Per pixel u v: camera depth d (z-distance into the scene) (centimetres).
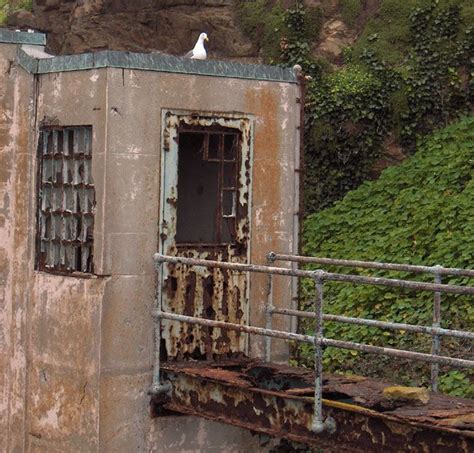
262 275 1039
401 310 1351
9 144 1071
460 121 1803
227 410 910
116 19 2150
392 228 1565
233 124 1020
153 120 970
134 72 959
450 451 741
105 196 948
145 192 968
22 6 2466
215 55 2052
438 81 1845
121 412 962
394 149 1839
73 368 980
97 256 957
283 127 1052
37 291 1032
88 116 972
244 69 1023
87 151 984
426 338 1271
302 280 1532
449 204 1512
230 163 1030
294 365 1086
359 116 1825
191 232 1104
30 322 1040
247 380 909
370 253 1518
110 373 955
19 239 1060
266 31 1997
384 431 784
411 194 1619
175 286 984
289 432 856
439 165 1653
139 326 968
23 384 1043
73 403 981
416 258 1443
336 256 1570
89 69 970
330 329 1376
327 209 1730
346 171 1827
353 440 806
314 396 830
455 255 1400
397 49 1892
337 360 1301
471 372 1183
